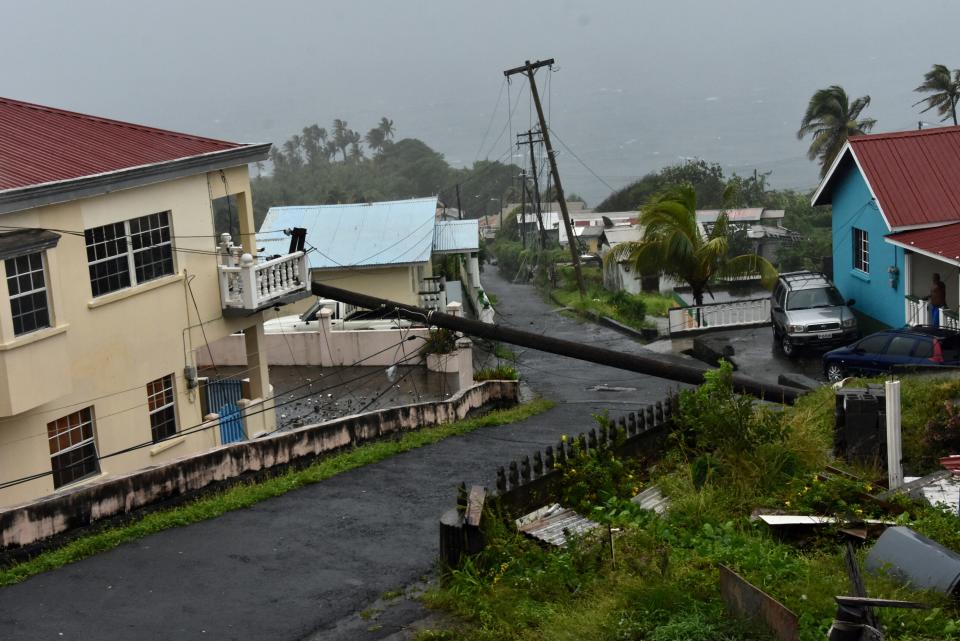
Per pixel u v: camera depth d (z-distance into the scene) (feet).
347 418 60.44
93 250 57.06
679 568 32.32
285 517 45.09
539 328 128.36
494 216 401.49
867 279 92.48
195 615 34.32
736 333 106.93
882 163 88.63
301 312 117.08
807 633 26.61
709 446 45.83
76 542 40.88
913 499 38.22
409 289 117.39
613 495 41.68
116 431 58.65
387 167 490.90
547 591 33.09
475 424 69.67
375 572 37.88
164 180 61.21
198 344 65.82
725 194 114.62
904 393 52.03
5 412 48.83
